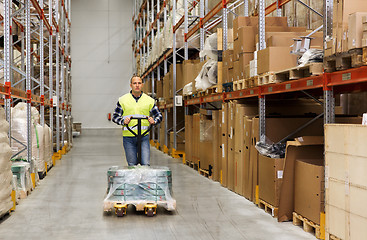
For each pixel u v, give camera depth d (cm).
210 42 774
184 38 1085
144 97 555
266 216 499
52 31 1091
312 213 415
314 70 402
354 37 326
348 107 689
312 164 422
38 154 789
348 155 347
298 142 452
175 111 1158
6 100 628
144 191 501
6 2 584
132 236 418
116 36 2762
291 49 500
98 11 2747
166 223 469
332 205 372
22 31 1076
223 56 716
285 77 493
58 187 709
